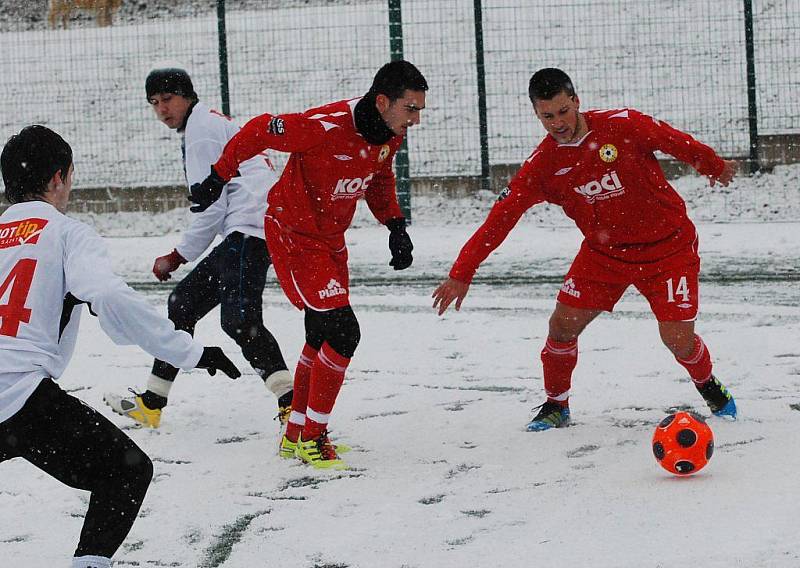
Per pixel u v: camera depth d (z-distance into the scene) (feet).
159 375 72.43
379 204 67.15
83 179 192.44
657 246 64.18
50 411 42.01
